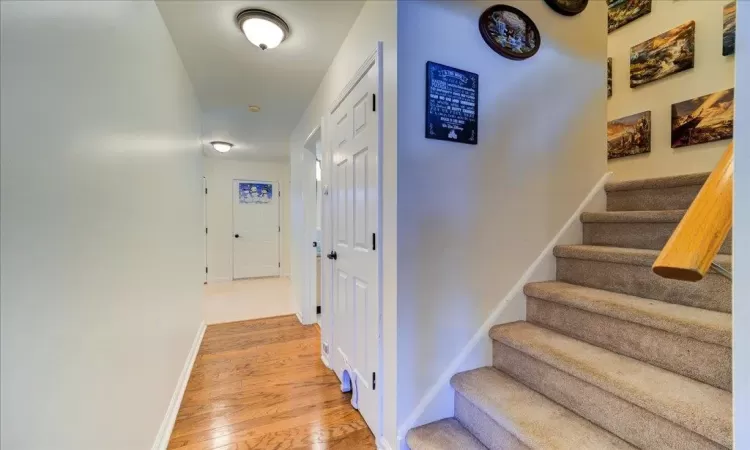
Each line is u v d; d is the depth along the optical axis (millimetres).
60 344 851
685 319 1049
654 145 2252
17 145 720
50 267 819
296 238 3936
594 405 1105
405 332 1368
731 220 560
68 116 893
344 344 2062
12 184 707
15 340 709
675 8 2123
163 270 1730
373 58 1536
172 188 1952
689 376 1039
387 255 1431
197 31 1896
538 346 1293
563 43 1754
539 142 1686
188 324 2430
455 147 1453
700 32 2006
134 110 1336
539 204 1689
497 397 1271
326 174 2443
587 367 1111
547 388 1275
